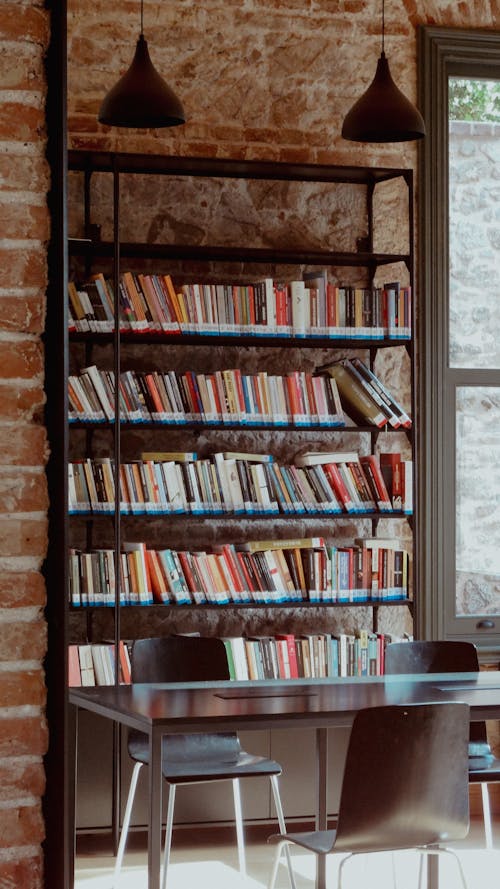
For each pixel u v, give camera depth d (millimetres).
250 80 5816
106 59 5617
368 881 4859
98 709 3826
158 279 5355
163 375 5355
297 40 5883
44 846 1661
